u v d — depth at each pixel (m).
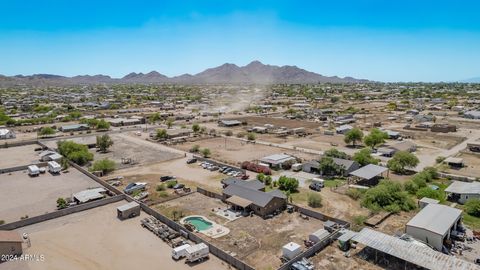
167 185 64.81
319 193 60.28
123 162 82.88
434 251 36.72
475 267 33.44
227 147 99.69
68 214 52.78
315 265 37.56
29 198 60.00
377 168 68.75
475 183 59.59
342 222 47.22
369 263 37.84
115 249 41.81
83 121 146.62
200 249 39.09
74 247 42.31
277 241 43.31
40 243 43.41
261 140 110.12
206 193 60.31
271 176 71.06
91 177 71.38
